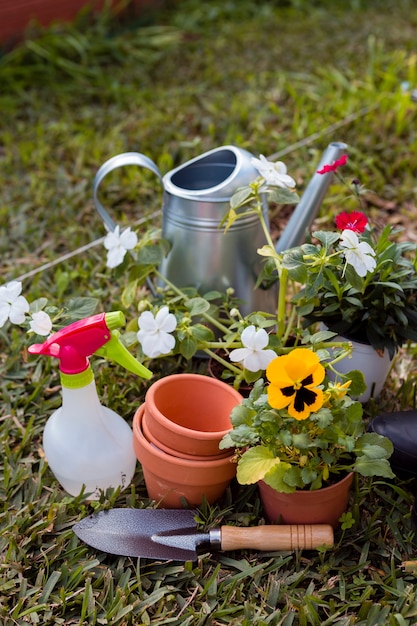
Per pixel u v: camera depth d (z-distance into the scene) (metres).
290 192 1.25
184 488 1.08
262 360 1.05
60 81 2.80
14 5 2.89
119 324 1.04
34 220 1.95
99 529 1.07
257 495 1.15
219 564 1.04
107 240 1.26
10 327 1.56
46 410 1.34
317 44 3.15
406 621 0.97
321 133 2.27
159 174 1.36
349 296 1.23
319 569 1.03
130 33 3.18
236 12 3.52
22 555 1.06
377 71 2.73
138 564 1.03
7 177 2.18
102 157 2.24
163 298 1.32
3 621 0.98
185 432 1.02
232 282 1.33
